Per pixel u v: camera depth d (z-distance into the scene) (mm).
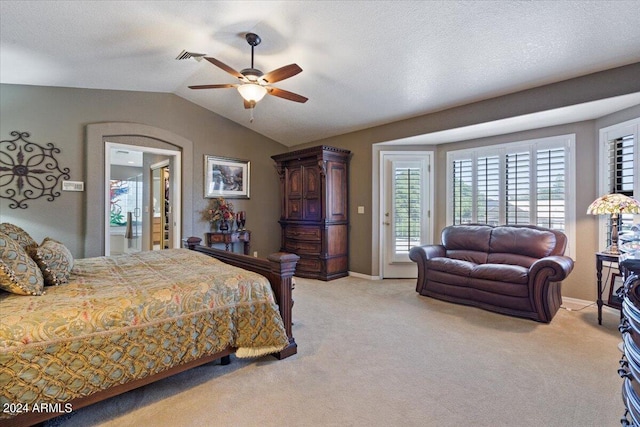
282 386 2086
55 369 1590
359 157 5355
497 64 3125
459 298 3795
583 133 3727
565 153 3855
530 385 2080
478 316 3379
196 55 3152
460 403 1899
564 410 1826
